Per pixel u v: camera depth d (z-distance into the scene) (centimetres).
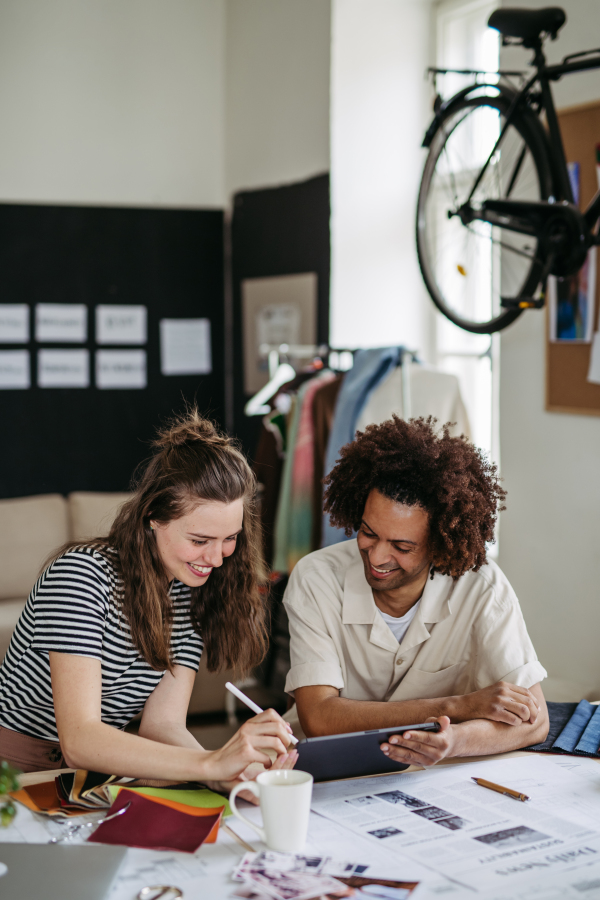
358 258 376
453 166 351
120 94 456
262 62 427
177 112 465
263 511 334
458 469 141
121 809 112
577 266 207
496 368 326
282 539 314
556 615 260
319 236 379
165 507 132
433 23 373
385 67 373
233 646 149
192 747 140
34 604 133
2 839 106
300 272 395
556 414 257
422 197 248
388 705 142
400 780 127
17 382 432
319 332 381
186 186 468
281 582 319
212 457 132
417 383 289
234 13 454
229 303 466
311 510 306
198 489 130
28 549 371
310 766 119
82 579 132
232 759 116
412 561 143
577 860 100
